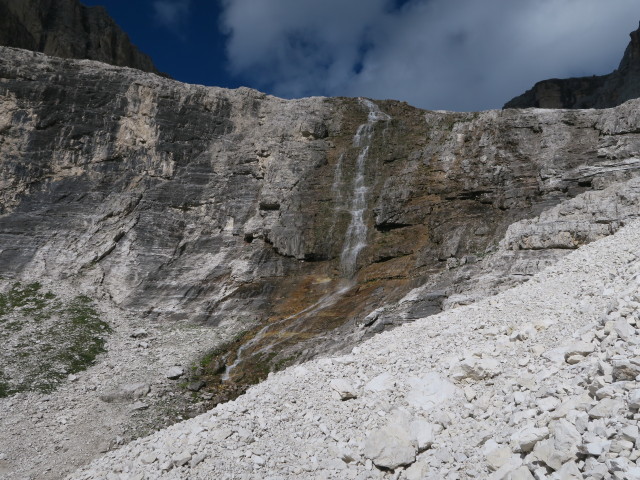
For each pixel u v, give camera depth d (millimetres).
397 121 42750
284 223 36844
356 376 13281
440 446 9922
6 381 23047
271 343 26984
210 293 33375
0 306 30078
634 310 11023
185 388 23484
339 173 40000
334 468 10219
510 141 36094
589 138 34000
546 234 26250
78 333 28328
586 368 9977
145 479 11117
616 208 26156
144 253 35156
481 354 12438
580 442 8047
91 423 20500
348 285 32781
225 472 10820
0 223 35094
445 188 35469
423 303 24938
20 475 17672
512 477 8164
